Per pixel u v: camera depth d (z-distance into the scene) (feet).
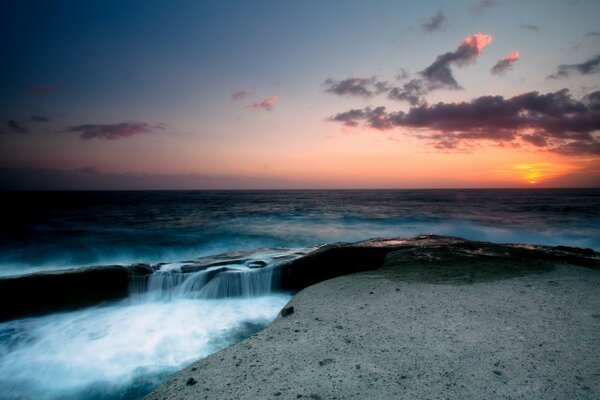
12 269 41.78
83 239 58.65
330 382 10.02
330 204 177.47
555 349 11.55
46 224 82.33
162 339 19.61
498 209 130.62
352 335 13.25
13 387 15.31
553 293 17.46
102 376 16.01
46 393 14.83
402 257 27.66
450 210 127.24
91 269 26.66
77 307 24.57
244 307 24.93
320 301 17.89
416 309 15.72
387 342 12.45
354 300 17.61
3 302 23.41
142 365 16.87
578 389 9.29
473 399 8.96
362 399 9.12
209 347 18.66
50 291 24.52
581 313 14.71
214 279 27.25
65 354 18.11
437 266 24.09
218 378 10.75
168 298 26.73
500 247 30.53
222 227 76.74
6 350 18.67
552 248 31.32
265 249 39.11
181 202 207.00
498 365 10.59
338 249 30.66
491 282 19.62
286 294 28.04
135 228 74.28
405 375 10.20
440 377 10.02
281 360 11.59
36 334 20.61
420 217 98.63
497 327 13.42
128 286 26.17
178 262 32.04
